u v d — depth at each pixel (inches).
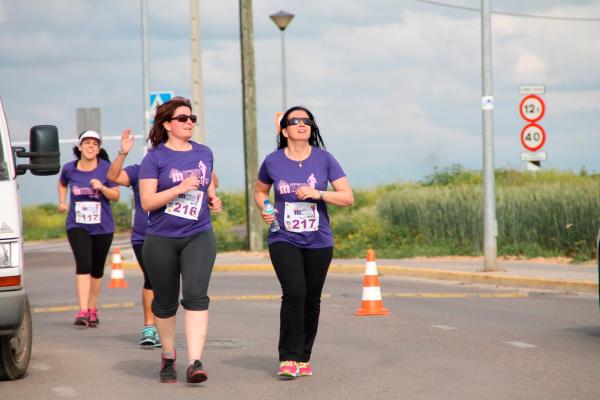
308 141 817.5
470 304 1396.4
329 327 1139.9
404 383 778.8
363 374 821.9
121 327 1184.2
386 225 2716.5
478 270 1857.8
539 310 1310.3
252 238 2645.2
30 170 853.8
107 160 1175.6
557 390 743.7
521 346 970.1
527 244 2246.6
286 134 807.7
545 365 856.9
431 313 1279.5
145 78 2450.8
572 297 1493.6
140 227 1005.2
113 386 780.0
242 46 2687.0
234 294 1611.7
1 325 751.1
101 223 1170.0
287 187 794.8
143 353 960.9
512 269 1868.8
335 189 806.5
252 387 768.9
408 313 1280.8
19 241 772.6
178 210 770.8
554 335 1050.7
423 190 2787.9
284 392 747.4
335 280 1876.2
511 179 3344.0
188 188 764.0
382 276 1971.0
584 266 1911.9
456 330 1101.1
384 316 1245.7
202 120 2519.7
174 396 737.0
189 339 772.6
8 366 794.8
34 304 1520.7
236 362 892.0
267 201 805.2
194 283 768.3
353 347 978.1
